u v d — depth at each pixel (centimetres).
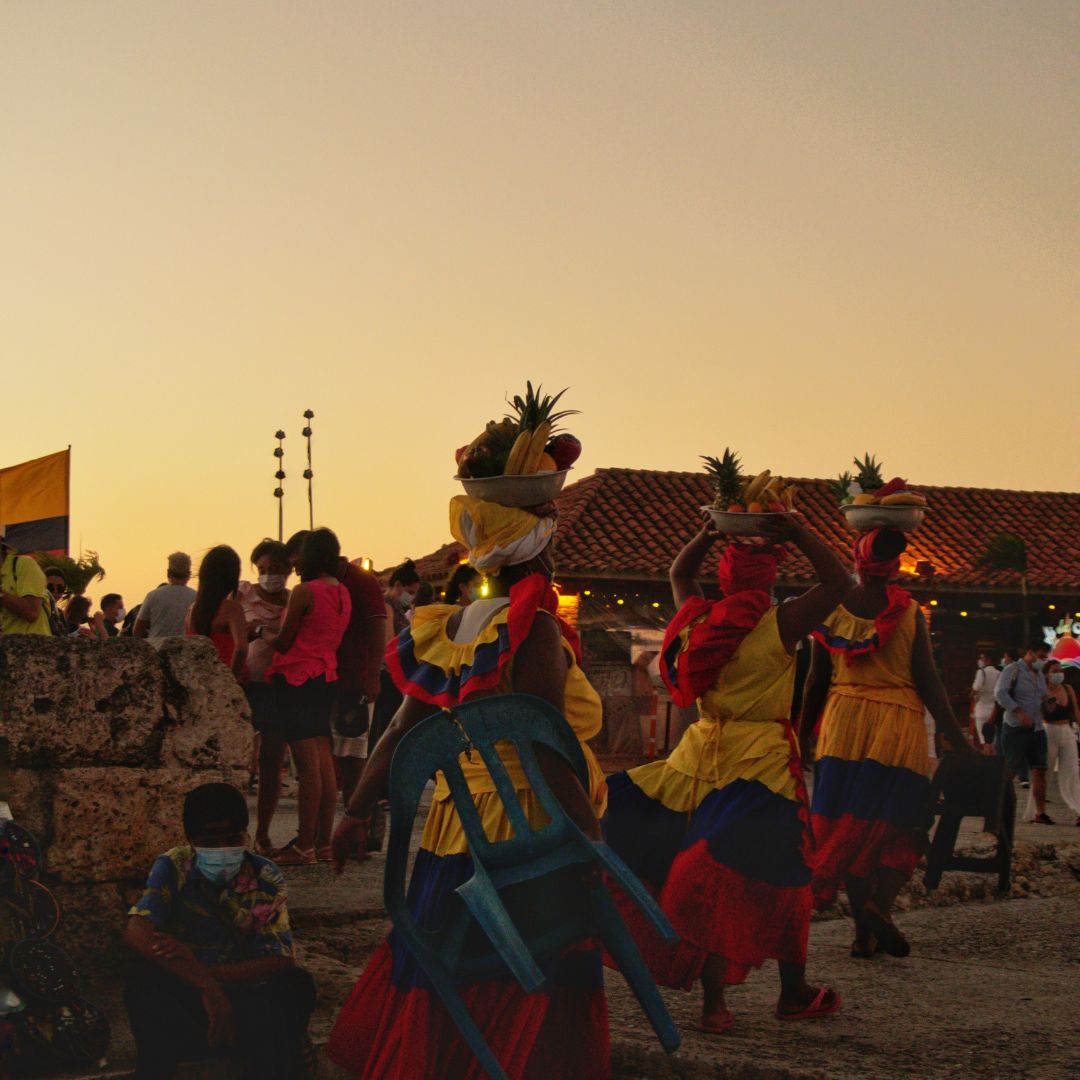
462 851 337
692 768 470
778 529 473
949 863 662
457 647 349
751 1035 448
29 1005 416
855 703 575
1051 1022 464
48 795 506
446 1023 327
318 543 764
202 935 416
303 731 744
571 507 2662
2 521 1167
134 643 528
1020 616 2381
